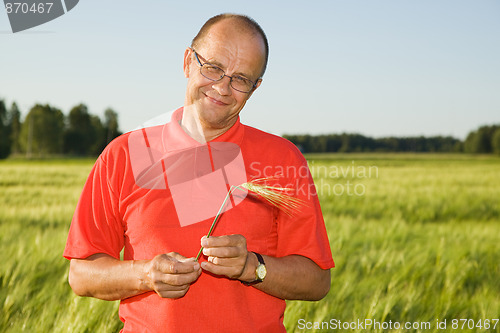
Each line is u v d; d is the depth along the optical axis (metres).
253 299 1.63
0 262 4.84
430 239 7.37
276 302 1.69
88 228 1.62
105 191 1.64
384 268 5.47
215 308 1.57
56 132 92.69
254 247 1.63
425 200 14.29
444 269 5.39
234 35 1.58
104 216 1.64
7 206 10.87
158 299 1.59
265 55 1.64
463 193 16.64
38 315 3.72
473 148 100.31
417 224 9.43
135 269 1.49
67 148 94.94
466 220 11.28
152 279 1.43
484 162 59.09
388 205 12.97
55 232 7.05
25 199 13.24
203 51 1.60
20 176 24.97
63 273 4.80
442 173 30.03
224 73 1.58
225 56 1.57
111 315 3.46
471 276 5.34
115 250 1.66
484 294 4.51
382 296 4.37
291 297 1.64
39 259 5.04
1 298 3.96
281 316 1.71
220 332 1.57
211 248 1.44
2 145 84.38
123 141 1.68
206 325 1.57
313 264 1.66
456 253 6.07
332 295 4.36
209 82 1.59
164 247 1.59
